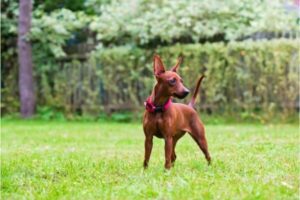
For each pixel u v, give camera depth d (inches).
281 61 613.0
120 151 377.7
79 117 677.3
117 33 673.0
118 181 248.7
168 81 255.9
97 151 382.0
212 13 650.2
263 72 618.5
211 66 631.8
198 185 225.1
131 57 659.4
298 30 640.4
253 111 627.8
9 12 714.8
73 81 688.4
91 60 677.3
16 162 317.7
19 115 696.4
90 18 695.1
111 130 545.0
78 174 269.9
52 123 634.2
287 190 208.7
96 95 678.5
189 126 277.0
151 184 232.1
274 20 641.0
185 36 666.8
